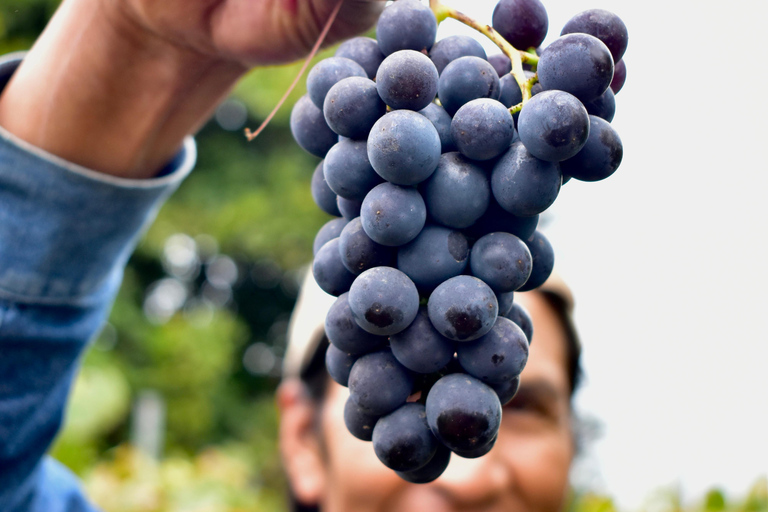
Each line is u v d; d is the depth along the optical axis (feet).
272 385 11.07
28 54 1.38
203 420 7.53
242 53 1.23
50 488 1.72
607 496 3.36
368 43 1.18
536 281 1.18
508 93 1.15
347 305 1.12
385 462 1.11
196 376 7.49
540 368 2.13
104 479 3.44
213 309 10.91
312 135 1.20
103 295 1.55
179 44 1.25
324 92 1.14
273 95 7.79
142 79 1.29
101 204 1.39
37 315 1.43
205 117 1.37
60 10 1.32
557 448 2.10
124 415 6.06
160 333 7.70
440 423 1.07
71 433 3.45
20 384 1.46
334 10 1.18
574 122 1.03
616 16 1.15
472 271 1.11
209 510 3.50
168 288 10.26
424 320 1.09
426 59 1.08
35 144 1.35
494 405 1.08
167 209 8.52
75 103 1.31
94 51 1.27
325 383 2.20
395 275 1.07
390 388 1.11
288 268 9.20
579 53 1.06
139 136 1.35
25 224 1.37
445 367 1.14
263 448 8.65
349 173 1.10
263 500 4.61
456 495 1.91
